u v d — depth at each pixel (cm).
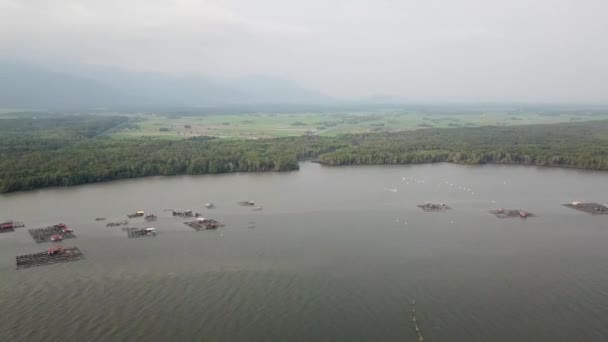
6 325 10962
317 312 11519
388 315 11369
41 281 13288
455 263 14462
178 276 13612
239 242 16412
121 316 11362
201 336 10512
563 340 10275
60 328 10844
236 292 12594
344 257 14988
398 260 14725
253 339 10388
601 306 11725
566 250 15525
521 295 12338
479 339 10338
